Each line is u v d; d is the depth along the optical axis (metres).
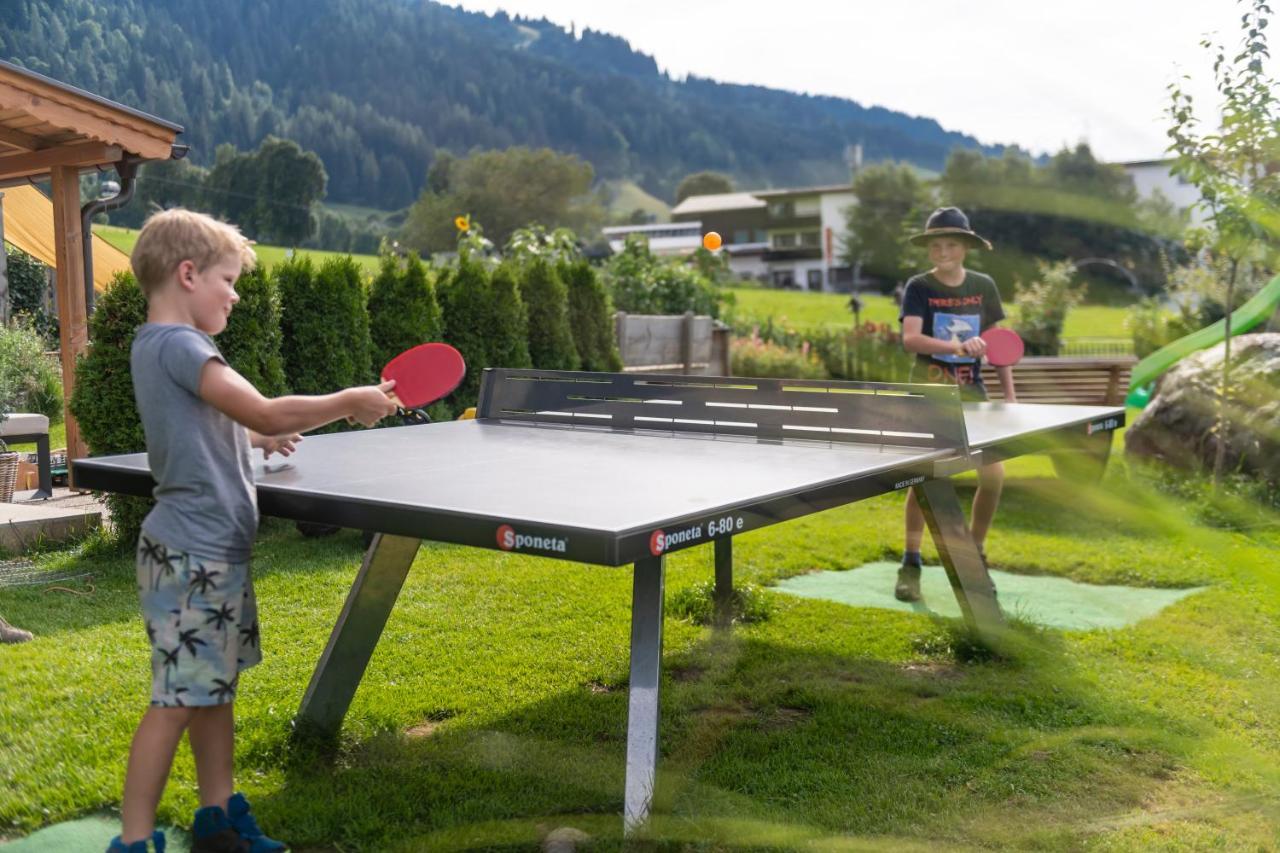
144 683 3.06
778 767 2.53
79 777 2.39
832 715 2.89
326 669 2.70
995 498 4.35
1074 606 3.78
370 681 3.20
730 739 2.74
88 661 3.27
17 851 2.11
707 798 2.34
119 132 6.45
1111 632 3.43
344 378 6.06
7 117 6.14
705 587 4.13
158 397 1.91
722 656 3.46
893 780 2.41
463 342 7.04
